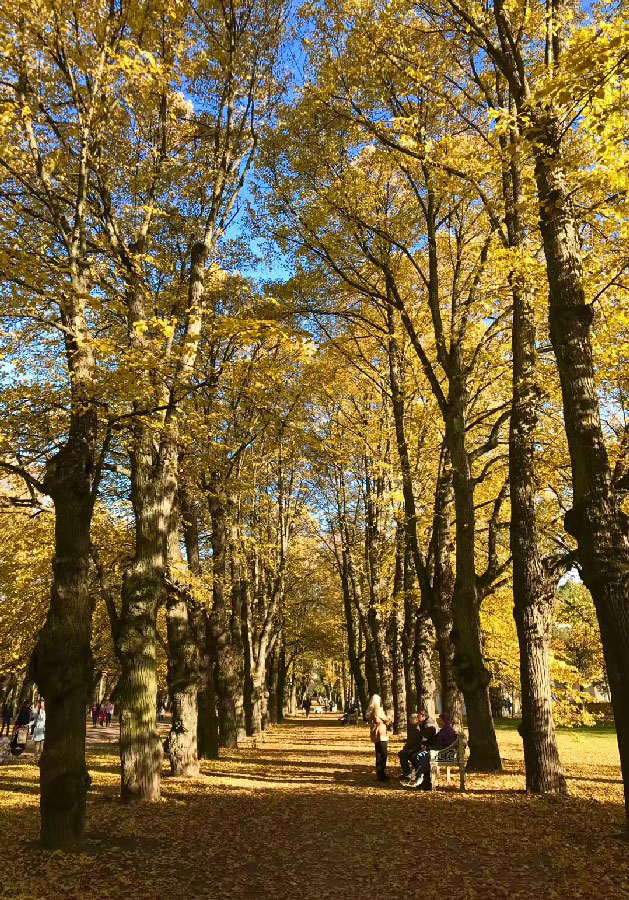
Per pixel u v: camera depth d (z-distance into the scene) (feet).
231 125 39.09
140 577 32.53
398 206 46.26
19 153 30.01
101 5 29.19
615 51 17.66
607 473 21.93
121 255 34.12
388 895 17.16
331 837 23.93
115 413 32.42
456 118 43.45
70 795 22.11
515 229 35.22
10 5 26.27
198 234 46.52
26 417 28.96
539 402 38.29
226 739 60.08
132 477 33.86
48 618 22.56
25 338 35.42
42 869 19.26
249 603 79.36
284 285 45.50
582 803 27.73
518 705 147.43
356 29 37.29
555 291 24.13
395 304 42.09
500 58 28.55
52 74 30.55
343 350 51.85
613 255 27.48
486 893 16.87
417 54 37.29
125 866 20.12
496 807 27.53
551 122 23.29
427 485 58.23
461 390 40.70
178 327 37.70
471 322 46.11
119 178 36.76
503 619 61.05
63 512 23.27
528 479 33.30
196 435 39.29
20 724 61.00
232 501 62.59
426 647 47.85
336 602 142.20
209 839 23.79
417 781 34.19
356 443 61.46
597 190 26.21
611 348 31.07
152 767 31.22
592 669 94.02
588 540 21.35
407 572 58.39
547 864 19.07
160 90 32.35
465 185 32.42
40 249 29.35
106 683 146.00
